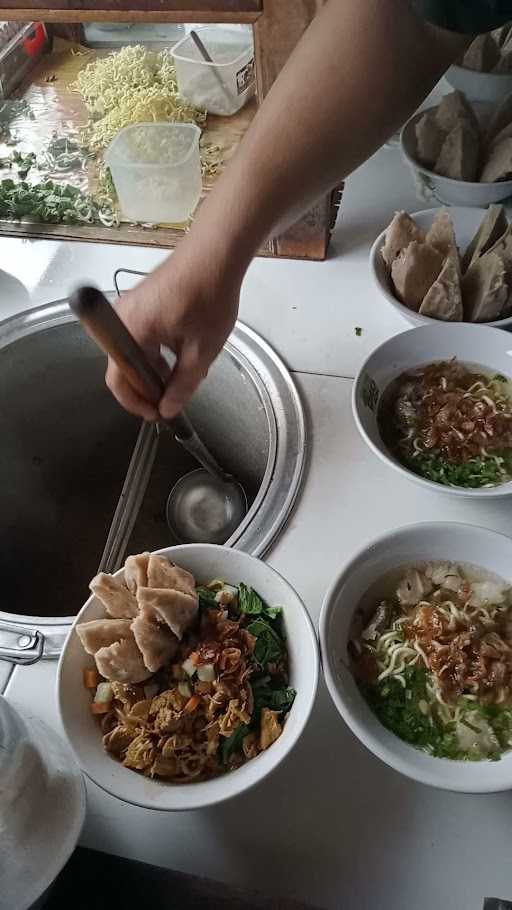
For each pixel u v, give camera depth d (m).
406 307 0.84
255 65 0.80
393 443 0.77
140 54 1.08
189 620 0.59
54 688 0.65
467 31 0.52
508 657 0.60
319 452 0.78
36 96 1.11
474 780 0.51
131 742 0.56
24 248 1.03
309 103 0.60
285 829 0.56
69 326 0.96
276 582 0.60
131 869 0.54
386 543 0.62
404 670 0.60
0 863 0.48
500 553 0.62
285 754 0.51
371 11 0.58
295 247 0.95
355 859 0.55
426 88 0.64
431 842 0.55
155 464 1.12
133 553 1.05
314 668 0.55
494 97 1.01
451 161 0.94
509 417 0.75
